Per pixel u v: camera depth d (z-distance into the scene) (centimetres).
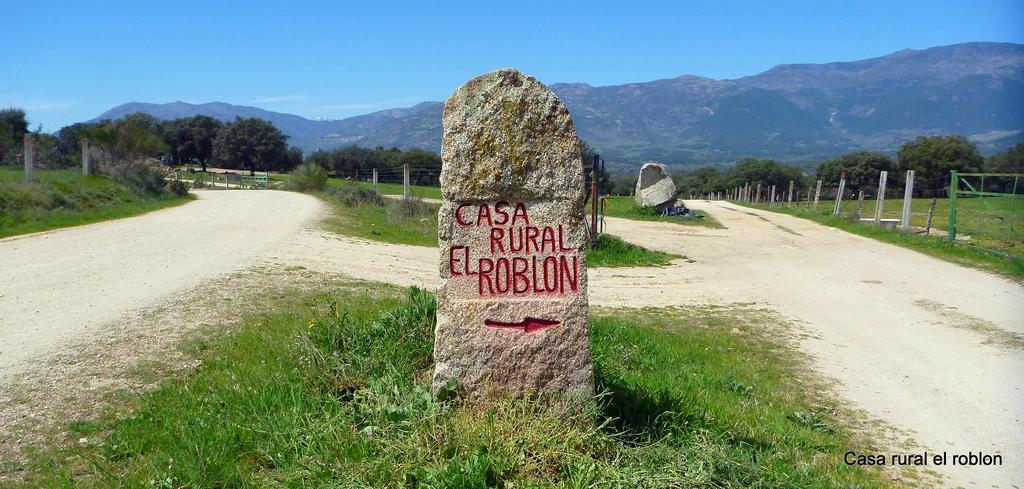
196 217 2159
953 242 1930
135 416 511
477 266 530
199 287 1001
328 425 489
